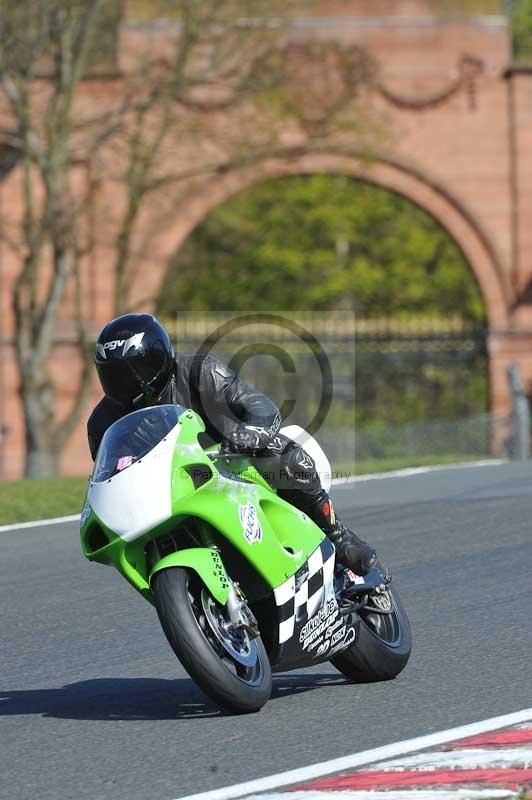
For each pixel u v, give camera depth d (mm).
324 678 25859
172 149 97562
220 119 108625
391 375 125250
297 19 106750
